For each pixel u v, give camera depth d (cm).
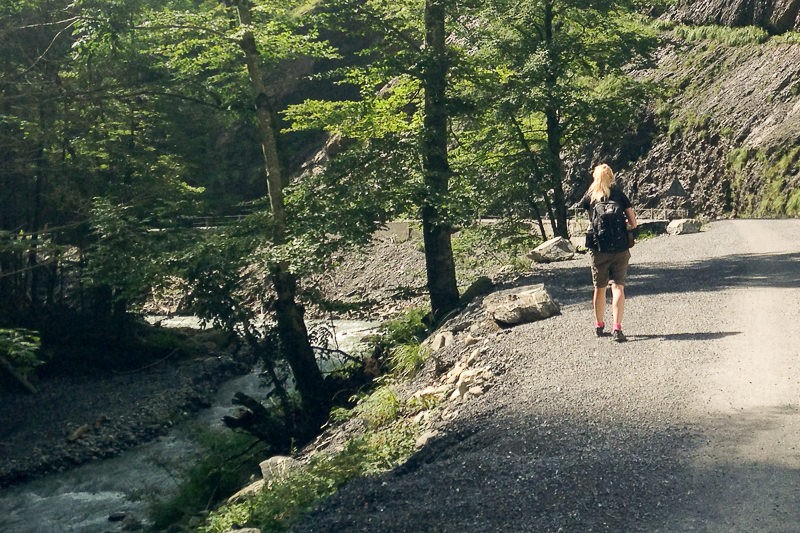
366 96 1980
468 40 2470
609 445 626
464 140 2472
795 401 682
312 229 1692
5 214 2991
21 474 1950
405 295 2006
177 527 1268
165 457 2019
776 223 2941
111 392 2669
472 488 588
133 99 2861
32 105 2552
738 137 4116
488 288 1861
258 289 1762
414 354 1302
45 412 2453
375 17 1911
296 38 1884
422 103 2050
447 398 991
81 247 2873
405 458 793
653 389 762
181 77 2027
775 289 1269
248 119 1983
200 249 1705
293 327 1812
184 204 2075
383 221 1781
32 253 2783
